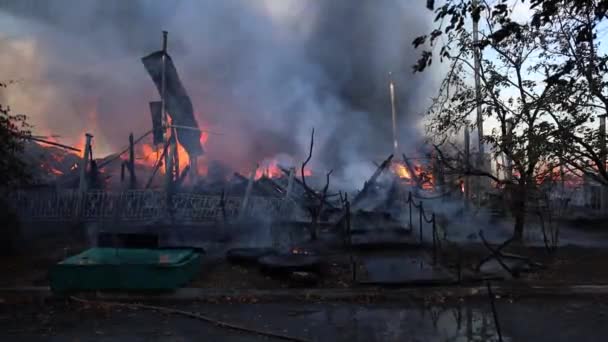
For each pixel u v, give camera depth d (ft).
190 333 20.77
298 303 25.22
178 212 43.19
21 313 23.62
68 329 21.21
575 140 24.38
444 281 27.32
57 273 26.09
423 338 20.15
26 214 42.29
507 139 31.55
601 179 28.58
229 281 28.94
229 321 22.33
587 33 13.30
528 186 36.14
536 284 27.25
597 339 19.80
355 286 27.25
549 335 20.34
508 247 38.47
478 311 23.66
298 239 40.83
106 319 22.66
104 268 26.23
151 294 26.14
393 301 25.45
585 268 31.55
